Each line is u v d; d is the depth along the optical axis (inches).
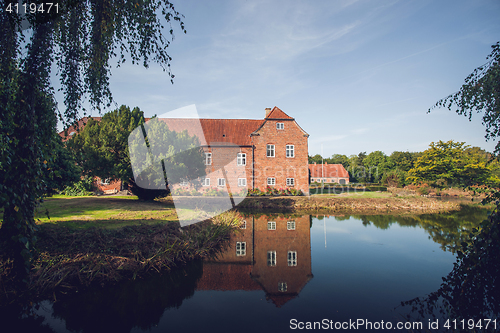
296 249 274.7
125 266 182.9
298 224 429.7
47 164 140.4
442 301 148.8
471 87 146.7
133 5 125.9
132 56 143.0
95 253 189.5
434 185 1039.0
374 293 162.6
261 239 320.2
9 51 113.3
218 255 249.1
